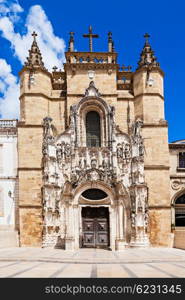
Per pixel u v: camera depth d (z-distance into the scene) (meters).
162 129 47.22
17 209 46.91
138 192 44.59
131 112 49.38
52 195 44.59
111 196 45.41
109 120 47.09
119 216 44.31
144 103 48.16
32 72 48.16
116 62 51.81
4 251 39.25
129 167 46.28
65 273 23.20
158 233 44.97
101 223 46.00
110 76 49.69
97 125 48.59
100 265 28.36
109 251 40.00
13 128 48.97
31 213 45.12
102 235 45.75
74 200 45.19
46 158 45.00
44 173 45.06
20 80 49.16
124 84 50.94
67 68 49.56
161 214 45.31
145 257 32.78
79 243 44.84
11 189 47.41
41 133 46.91
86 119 48.59
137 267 26.86
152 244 44.81
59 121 49.09
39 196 45.47
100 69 49.88
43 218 44.56
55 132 48.50
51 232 43.84
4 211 46.84
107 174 45.69
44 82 48.59
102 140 47.34
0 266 27.20
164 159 46.56
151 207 45.47
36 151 46.38
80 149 46.47
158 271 24.25
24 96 47.59
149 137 47.09
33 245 44.56
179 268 26.08
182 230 45.69
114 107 47.47
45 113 48.16
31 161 46.09
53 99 49.59
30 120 46.97
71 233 43.78
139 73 49.19
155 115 47.81
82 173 45.59
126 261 30.31
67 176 45.97
